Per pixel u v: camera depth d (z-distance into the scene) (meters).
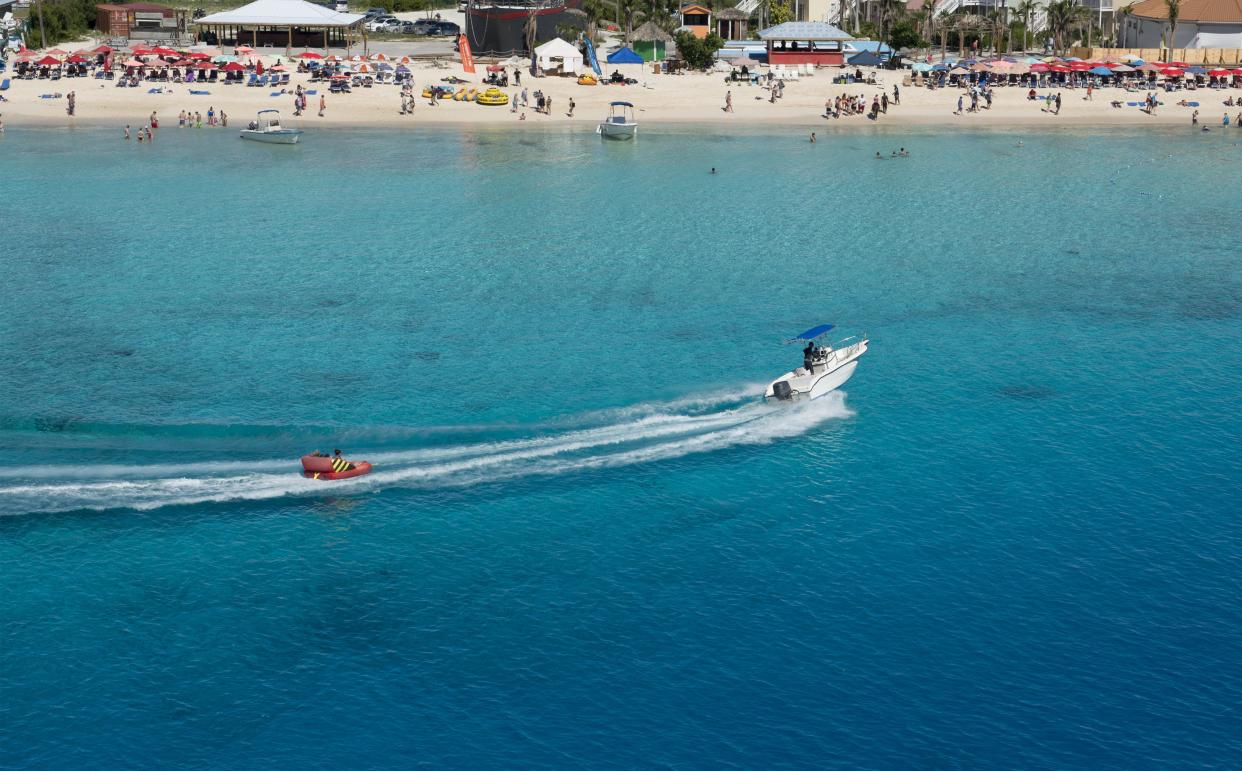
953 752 34.12
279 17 166.00
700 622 39.62
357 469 48.53
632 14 190.75
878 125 147.50
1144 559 43.34
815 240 90.19
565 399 57.12
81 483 47.53
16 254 82.69
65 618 39.22
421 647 38.16
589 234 91.38
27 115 138.88
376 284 77.00
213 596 40.53
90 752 33.69
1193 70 164.62
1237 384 60.31
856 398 58.22
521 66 168.00
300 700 35.84
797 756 33.97
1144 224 96.38
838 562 43.22
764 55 176.62
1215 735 34.69
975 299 74.88
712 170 118.44
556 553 43.50
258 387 58.31
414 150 126.94
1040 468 50.59
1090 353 65.00
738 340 66.25
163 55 150.38
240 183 109.00
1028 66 161.12
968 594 41.22
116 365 61.12
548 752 34.09
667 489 48.44
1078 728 34.97
